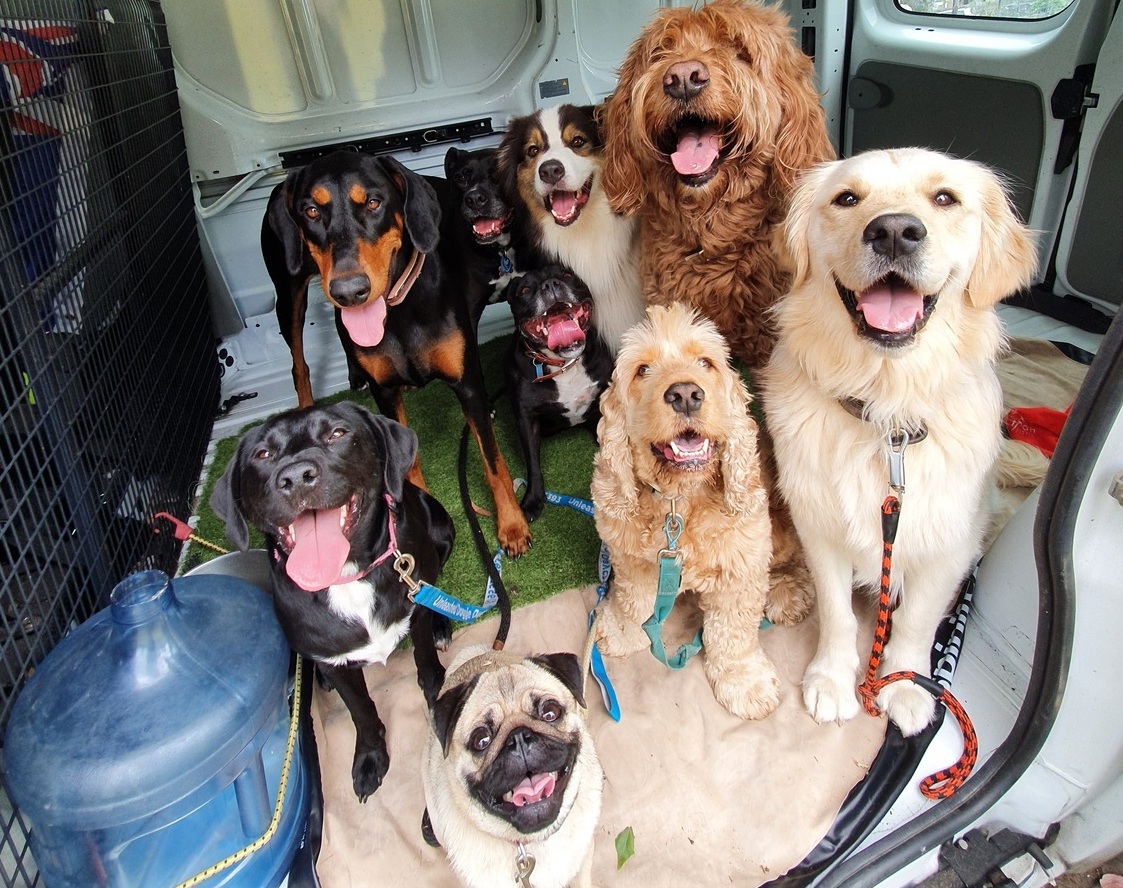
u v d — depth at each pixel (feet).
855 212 2.78
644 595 3.63
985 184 2.88
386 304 4.23
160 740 2.55
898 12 6.02
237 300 6.67
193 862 2.81
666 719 3.50
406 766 3.45
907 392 2.91
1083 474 2.29
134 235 4.61
